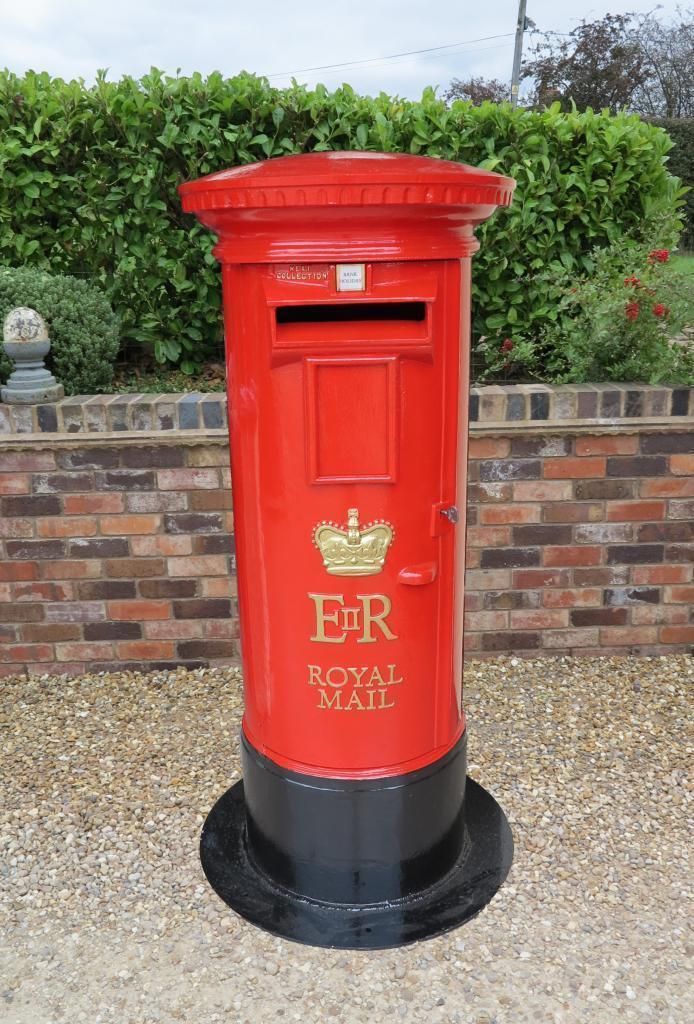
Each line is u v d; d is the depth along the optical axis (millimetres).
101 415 3209
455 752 2293
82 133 3848
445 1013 1942
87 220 4031
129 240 4066
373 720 2080
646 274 3520
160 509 3320
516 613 3533
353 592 1944
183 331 4215
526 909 2254
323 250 1664
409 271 1717
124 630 3494
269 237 1700
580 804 2684
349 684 2033
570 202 3967
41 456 3240
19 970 2080
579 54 24125
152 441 3203
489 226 3949
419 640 2053
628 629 3570
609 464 3311
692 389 3229
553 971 2053
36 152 3828
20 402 3219
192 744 3047
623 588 3500
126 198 3984
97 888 2359
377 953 2119
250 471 1958
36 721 3203
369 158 1736
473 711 3215
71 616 3465
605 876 2373
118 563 3396
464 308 1883
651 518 3393
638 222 4105
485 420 3232
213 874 2398
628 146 3902
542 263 4035
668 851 2467
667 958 2086
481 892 2311
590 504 3369
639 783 2781
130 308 4223
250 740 2293
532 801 2701
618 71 23422
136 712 3256
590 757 2926
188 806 2713
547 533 3406
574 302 3934
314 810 2178
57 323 3512
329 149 4000
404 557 1944
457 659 2240
